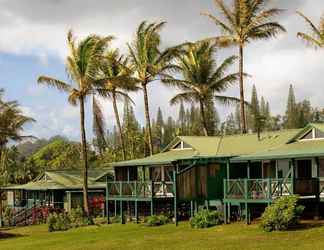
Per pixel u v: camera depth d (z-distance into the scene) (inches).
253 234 1071.0
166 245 1015.6
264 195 1195.9
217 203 1405.0
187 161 1355.8
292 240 967.6
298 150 1246.3
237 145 1552.7
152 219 1374.3
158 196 1476.4
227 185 1273.4
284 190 1184.8
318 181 1206.3
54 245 1159.0
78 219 1582.2
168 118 5546.3
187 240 1060.5
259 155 1279.5
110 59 1914.4
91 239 1209.4
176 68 1930.4
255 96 4697.3
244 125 1894.7
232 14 1892.2
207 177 1397.6
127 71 1969.7
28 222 1905.8
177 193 1331.2
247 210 1220.5
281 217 1078.4
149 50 1908.2
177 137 1690.5
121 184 1555.1
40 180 2252.7
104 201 1887.3
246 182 1224.8
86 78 1603.1
